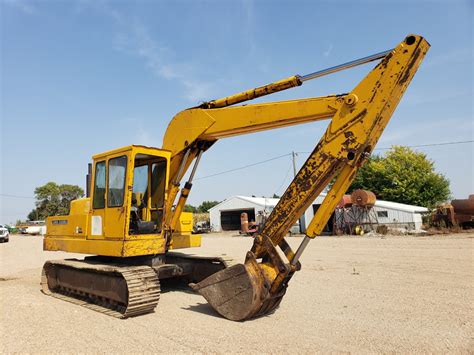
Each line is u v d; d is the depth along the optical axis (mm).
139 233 7289
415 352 4414
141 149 7227
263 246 5953
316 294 7707
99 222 7562
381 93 5105
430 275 9336
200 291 6426
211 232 42812
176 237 8156
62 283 8461
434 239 19781
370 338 4938
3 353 4699
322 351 4508
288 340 4930
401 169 41688
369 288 8133
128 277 6336
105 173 7645
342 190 5379
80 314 6641
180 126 7598
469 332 5070
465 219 26938
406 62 4988
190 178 7734
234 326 5633
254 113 6496
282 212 5820
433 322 5559
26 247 24062
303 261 12930
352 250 15984
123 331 5516
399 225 29328
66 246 8461
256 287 5770
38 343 5059
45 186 67188
